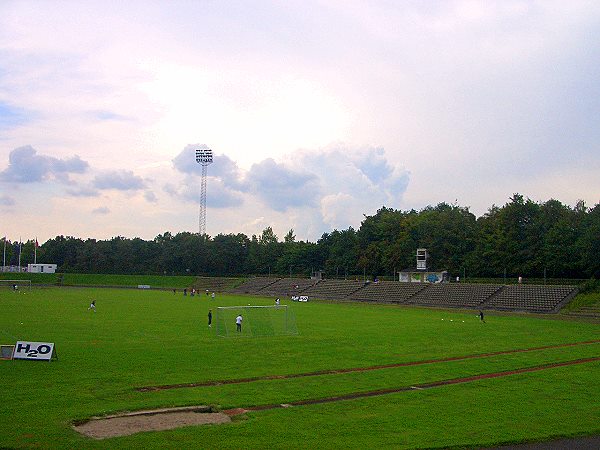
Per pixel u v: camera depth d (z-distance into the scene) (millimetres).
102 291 149000
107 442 19672
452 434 21250
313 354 41062
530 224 121250
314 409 24578
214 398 26422
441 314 85312
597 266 102000
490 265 124688
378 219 184125
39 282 188500
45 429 20953
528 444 20484
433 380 31562
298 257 190875
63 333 51500
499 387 29656
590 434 21734
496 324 68125
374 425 22219
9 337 47906
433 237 145000
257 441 20047
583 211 125188
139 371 32969
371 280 158125
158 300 111312
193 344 45844
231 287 170875
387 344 47344
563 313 86312
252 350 42781
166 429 21453
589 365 37312
